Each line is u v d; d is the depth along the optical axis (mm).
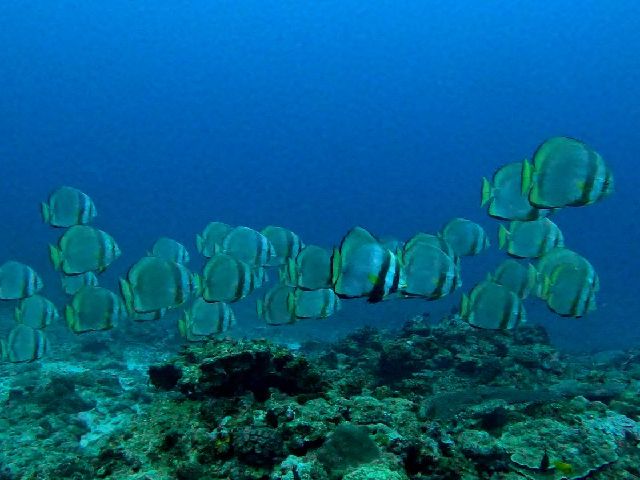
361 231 2281
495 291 3199
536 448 3275
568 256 2969
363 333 6812
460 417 3730
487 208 3059
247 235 3951
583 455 3240
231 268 3438
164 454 2953
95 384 5777
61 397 5203
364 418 3027
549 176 2582
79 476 3320
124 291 3156
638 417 4047
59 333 8672
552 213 2895
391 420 3037
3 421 4672
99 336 8320
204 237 4781
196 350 3910
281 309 3637
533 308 15086
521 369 5414
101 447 3193
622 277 29625
